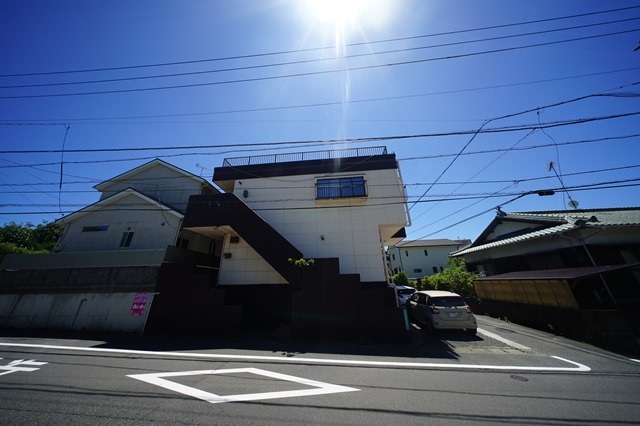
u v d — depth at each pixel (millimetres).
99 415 3467
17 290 10188
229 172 12016
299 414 3553
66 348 7027
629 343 6648
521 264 13227
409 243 34281
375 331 7879
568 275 8625
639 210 12688
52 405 3752
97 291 9828
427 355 6512
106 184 14867
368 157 11555
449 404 3877
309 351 6824
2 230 16422
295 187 11477
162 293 9398
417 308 10094
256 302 10047
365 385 4594
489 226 15906
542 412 3654
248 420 3381
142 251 10344
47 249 17984
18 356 6293
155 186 14586
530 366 5688
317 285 8438
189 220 10430
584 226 9734
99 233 12102
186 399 3977
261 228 9867
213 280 12523
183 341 7855
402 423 3352
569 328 8219
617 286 8992
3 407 3688
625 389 4453
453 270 16750
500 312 11688
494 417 3512
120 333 8914
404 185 11078
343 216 10852
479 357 6348
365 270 10070
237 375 5047
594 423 3389
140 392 4219
